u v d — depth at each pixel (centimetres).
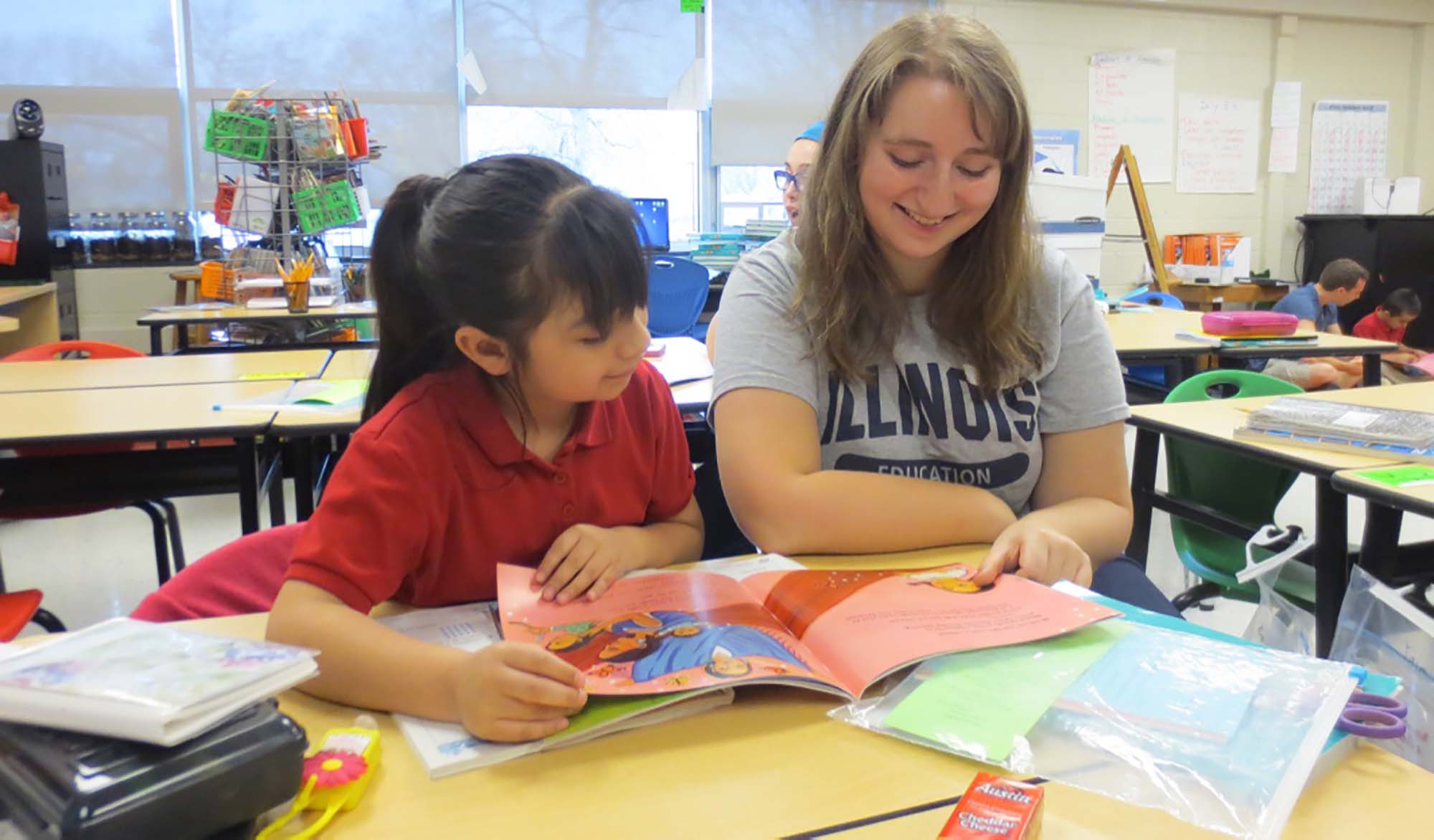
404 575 92
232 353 296
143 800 50
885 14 579
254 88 484
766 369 118
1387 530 168
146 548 325
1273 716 66
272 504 227
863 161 113
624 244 87
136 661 60
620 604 86
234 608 105
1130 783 60
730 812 59
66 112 460
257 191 450
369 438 91
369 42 501
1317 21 657
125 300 462
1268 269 671
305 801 59
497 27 520
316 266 406
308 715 72
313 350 295
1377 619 112
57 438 179
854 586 91
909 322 123
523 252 85
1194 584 252
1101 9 614
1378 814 58
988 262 118
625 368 90
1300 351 315
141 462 208
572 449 103
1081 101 620
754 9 557
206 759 53
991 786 56
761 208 587
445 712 69
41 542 332
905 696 71
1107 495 124
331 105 404
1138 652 76
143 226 473
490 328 89
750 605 86
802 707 71
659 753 65
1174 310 433
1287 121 656
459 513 97
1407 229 624
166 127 473
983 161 109
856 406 122
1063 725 66
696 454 233
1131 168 549
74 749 53
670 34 548
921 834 56
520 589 88
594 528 98
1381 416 177
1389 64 680
